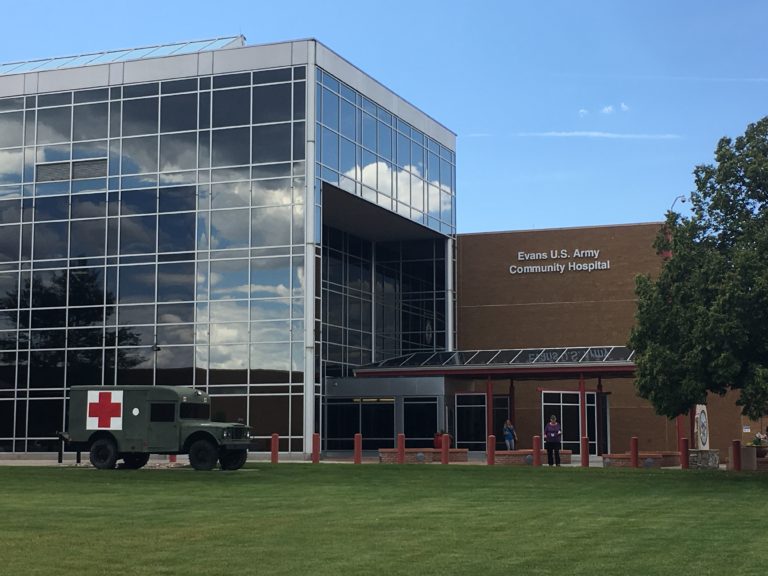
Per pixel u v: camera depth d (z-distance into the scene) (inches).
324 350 2016.5
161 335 1849.2
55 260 1927.9
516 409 2185.0
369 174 1993.1
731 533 633.6
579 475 1234.6
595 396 2185.0
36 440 1898.4
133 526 658.2
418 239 2324.1
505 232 2325.3
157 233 1873.8
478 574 467.8
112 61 1952.5
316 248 1795.0
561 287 2282.2
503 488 1042.1
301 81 1820.9
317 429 1777.8
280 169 1814.7
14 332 1932.8
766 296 1137.4
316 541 582.2
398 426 1943.9
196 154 1867.6
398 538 598.5
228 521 693.3
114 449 1312.7
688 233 1267.2
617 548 558.6
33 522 681.6
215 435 1283.2
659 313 1247.5
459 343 2316.7
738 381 1182.9
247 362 1795.0
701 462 1526.8
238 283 1817.2
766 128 1272.1
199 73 1881.2
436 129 2297.0
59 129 1958.7
